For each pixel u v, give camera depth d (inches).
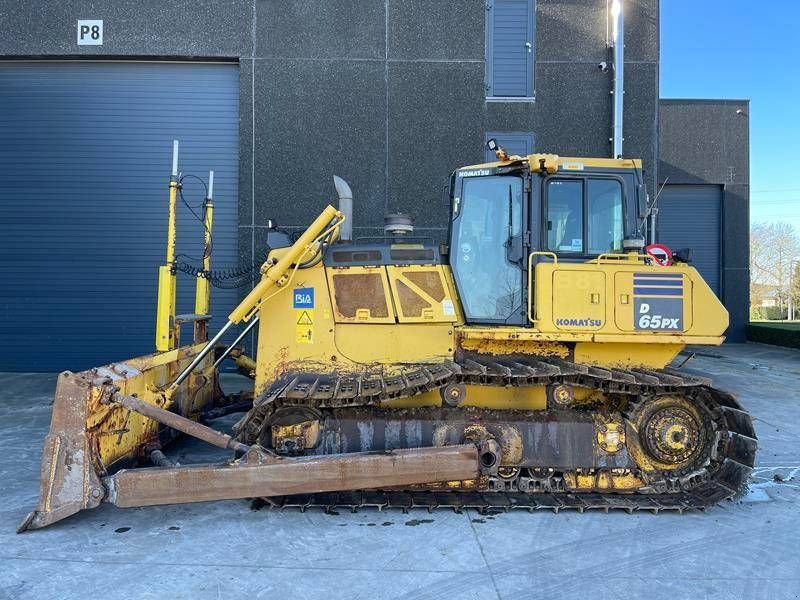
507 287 197.3
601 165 198.8
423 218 429.1
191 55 427.2
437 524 173.9
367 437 188.1
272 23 426.0
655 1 429.7
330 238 202.8
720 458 189.5
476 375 179.9
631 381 175.6
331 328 195.6
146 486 166.9
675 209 791.7
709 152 775.7
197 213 440.1
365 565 147.6
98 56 429.4
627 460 190.1
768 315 1737.2
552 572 144.9
